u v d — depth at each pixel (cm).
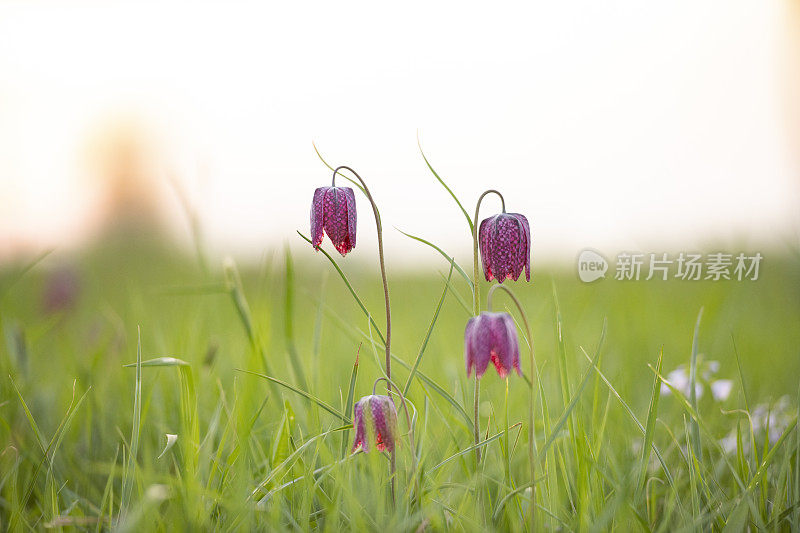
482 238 121
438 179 118
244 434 123
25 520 121
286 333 136
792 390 149
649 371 156
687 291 214
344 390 145
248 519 118
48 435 137
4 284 172
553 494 121
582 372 139
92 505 125
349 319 193
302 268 226
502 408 138
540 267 245
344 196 121
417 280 273
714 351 162
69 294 183
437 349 161
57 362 158
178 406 136
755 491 122
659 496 126
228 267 134
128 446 129
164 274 233
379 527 117
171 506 119
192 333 151
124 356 154
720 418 139
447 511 121
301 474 123
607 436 133
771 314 193
